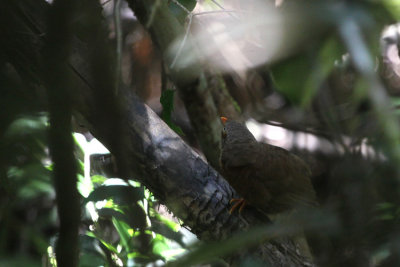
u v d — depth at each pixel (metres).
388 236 3.20
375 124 7.13
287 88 2.10
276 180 5.28
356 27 1.63
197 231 5.39
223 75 8.62
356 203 5.91
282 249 4.65
